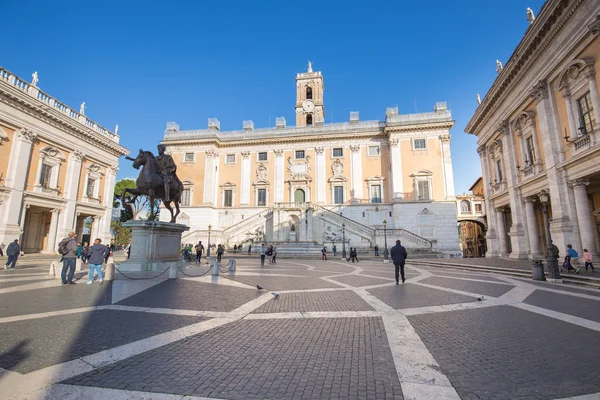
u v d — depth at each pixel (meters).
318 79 55.28
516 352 4.13
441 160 38.22
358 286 9.88
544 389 3.11
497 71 22.56
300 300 7.45
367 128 41.50
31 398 2.78
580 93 14.48
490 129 24.55
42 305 6.53
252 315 5.94
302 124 53.19
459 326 5.31
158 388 3.04
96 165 34.06
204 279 11.02
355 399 2.88
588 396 2.97
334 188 41.22
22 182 25.48
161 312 6.03
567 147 15.38
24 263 20.47
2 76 24.73
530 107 18.62
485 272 15.11
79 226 34.00
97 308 6.30
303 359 3.84
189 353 3.98
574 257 13.11
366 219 39.28
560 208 15.48
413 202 37.62
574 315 6.11
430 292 8.76
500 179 24.55
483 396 2.96
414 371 3.51
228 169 44.31
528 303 7.25
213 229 41.75
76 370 3.41
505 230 24.91
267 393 2.98
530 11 17.48
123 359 3.75
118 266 11.63
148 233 12.20
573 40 14.20
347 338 4.64
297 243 34.16
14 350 3.95
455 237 36.28
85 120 32.94
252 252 34.75
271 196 42.25
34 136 26.69
